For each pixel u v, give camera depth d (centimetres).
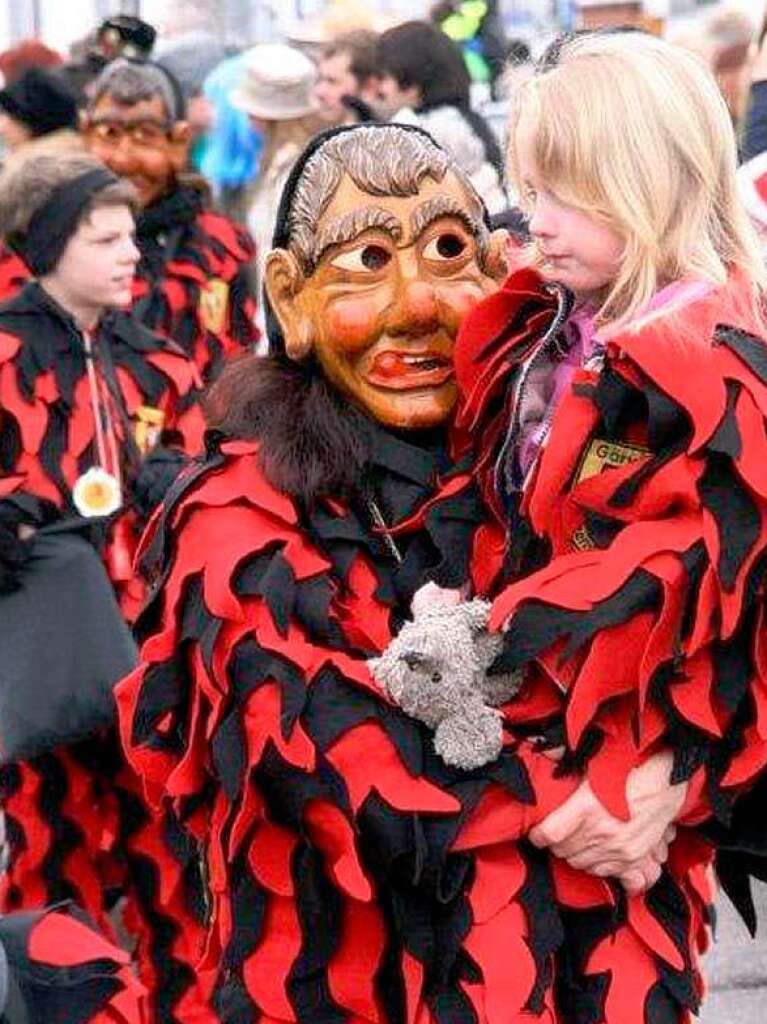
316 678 306
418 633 302
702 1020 512
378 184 320
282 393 322
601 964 311
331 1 1056
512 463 314
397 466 321
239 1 1196
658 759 303
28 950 324
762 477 292
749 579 296
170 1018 475
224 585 309
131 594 496
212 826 321
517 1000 303
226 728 309
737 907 325
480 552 317
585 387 302
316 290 322
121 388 513
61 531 488
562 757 304
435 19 891
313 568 313
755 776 306
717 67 774
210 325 660
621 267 299
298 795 303
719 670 300
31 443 500
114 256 510
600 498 298
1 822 594
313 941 311
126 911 492
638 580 293
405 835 302
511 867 308
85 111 674
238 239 673
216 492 318
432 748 306
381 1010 311
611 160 295
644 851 304
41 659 479
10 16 1301
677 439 296
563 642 296
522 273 311
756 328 301
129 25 851
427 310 318
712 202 303
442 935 307
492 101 838
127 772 490
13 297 514
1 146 802
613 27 317
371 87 771
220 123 822
